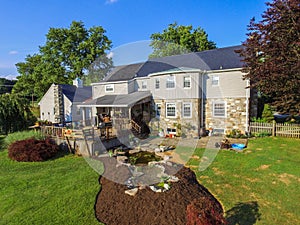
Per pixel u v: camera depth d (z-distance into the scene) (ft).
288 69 30.53
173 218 13.17
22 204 16.43
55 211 15.16
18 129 49.90
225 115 40.86
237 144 32.48
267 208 14.84
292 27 30.86
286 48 31.58
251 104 43.86
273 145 32.01
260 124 39.50
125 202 15.40
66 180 21.26
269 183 19.03
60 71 85.71
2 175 23.65
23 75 110.83
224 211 14.55
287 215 13.91
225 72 40.83
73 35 84.99
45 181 21.26
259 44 35.94
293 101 34.94
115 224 13.34
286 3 31.48
